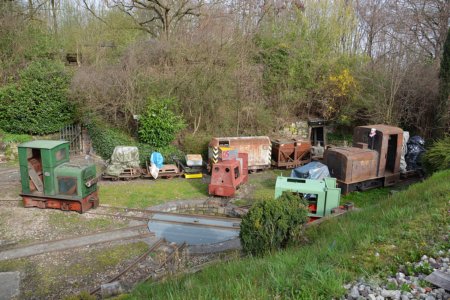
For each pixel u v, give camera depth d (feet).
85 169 39.58
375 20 93.20
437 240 18.24
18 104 63.31
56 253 30.50
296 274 16.10
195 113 67.00
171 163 58.85
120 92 62.49
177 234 35.24
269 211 23.88
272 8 85.71
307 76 76.18
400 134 50.75
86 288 25.46
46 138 66.13
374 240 19.21
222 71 66.03
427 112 66.44
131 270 27.89
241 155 54.39
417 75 67.41
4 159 61.72
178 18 79.10
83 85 62.03
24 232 34.37
